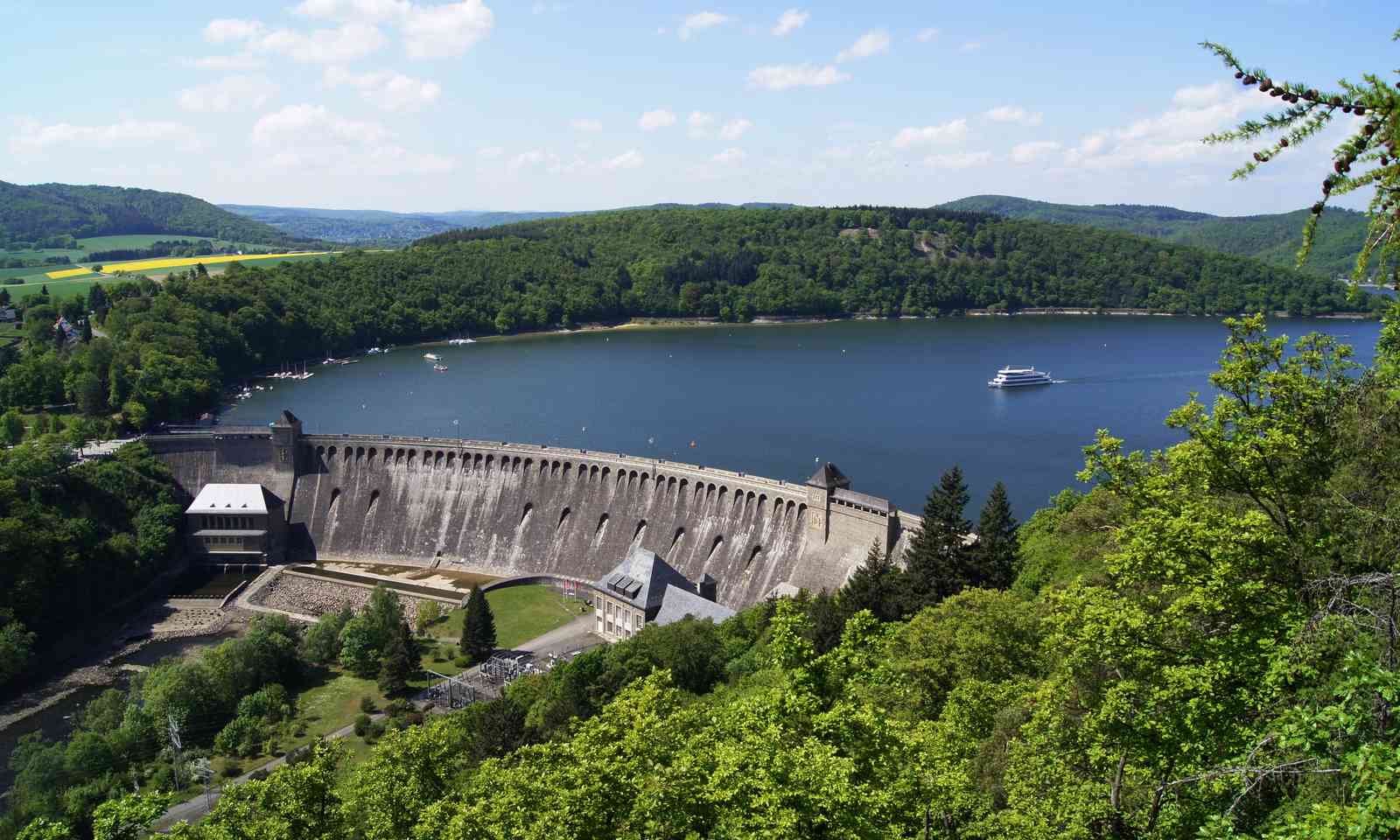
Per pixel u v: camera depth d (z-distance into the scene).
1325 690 48.81
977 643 98.12
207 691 177.75
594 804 69.06
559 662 179.00
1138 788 60.47
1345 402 66.75
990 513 157.50
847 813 59.16
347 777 126.88
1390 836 33.31
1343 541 60.34
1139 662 59.53
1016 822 61.34
